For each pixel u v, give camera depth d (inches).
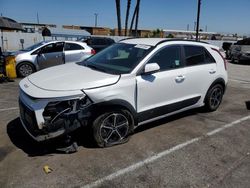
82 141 166.1
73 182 126.4
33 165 138.9
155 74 174.7
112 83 153.9
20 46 1082.7
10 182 124.7
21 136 172.1
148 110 174.6
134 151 157.2
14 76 370.6
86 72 165.6
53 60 398.6
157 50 178.5
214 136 183.6
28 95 143.8
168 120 211.6
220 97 240.5
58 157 147.2
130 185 126.0
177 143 170.2
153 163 145.1
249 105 266.7
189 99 203.6
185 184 128.0
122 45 198.1
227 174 137.3
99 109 150.8
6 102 248.7
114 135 163.0
